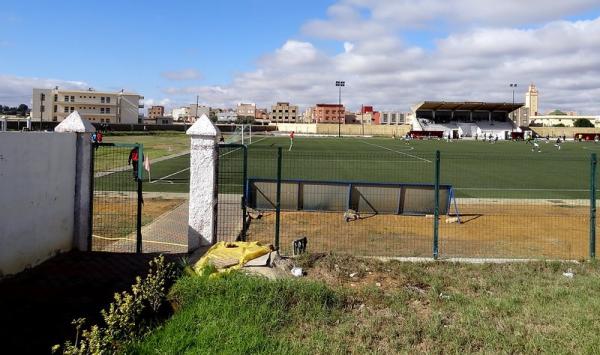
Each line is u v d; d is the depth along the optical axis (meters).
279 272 7.66
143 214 14.24
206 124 9.09
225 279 6.75
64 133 8.72
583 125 148.38
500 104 105.44
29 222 7.72
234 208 15.35
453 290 7.39
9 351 4.96
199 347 5.03
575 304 6.57
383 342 5.44
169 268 7.43
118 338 5.07
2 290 6.80
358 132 121.69
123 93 132.50
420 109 111.50
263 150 46.81
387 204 15.07
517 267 8.70
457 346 5.27
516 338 5.46
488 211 16.03
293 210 15.20
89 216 9.31
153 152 41.78
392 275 8.02
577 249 11.02
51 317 5.90
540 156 43.81
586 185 23.86
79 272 7.71
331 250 10.28
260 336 5.33
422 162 37.00
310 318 5.93
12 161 7.25
